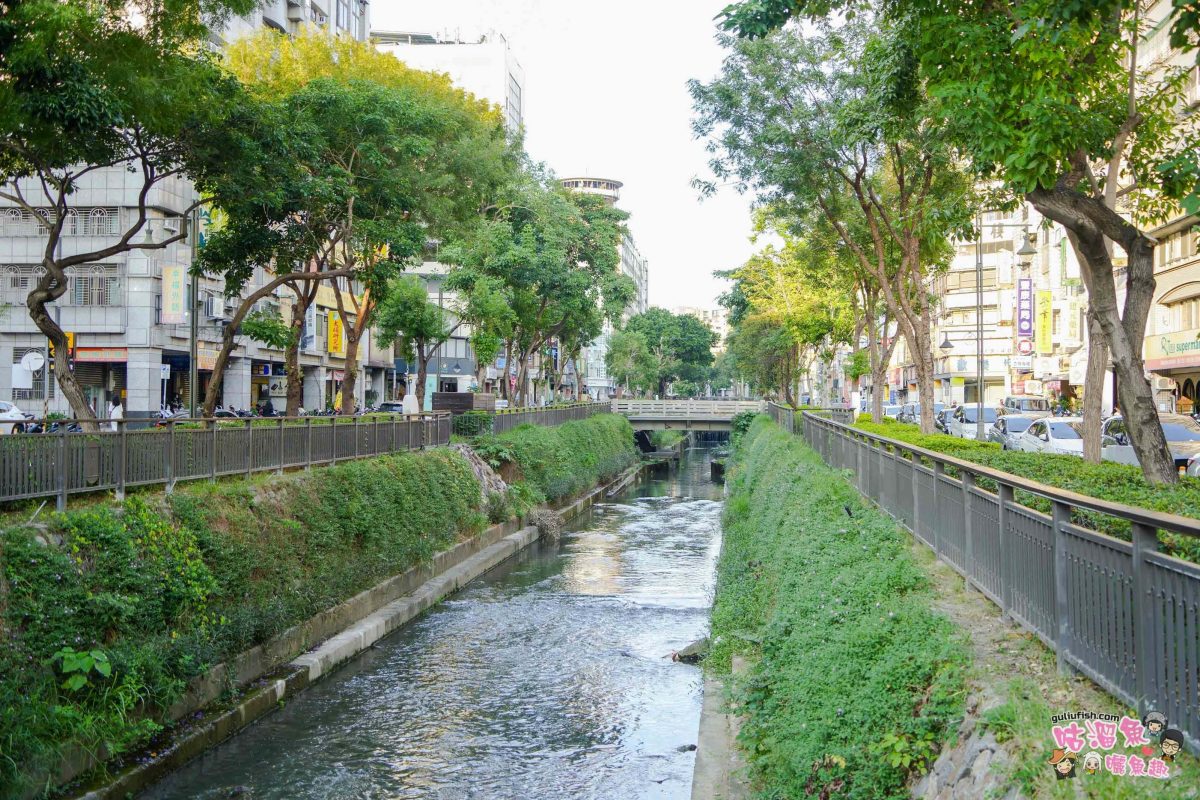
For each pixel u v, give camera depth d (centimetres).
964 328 6562
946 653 603
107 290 3356
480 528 2455
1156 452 881
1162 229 3212
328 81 1877
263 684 1238
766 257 4147
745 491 2797
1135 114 934
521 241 3716
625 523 3250
